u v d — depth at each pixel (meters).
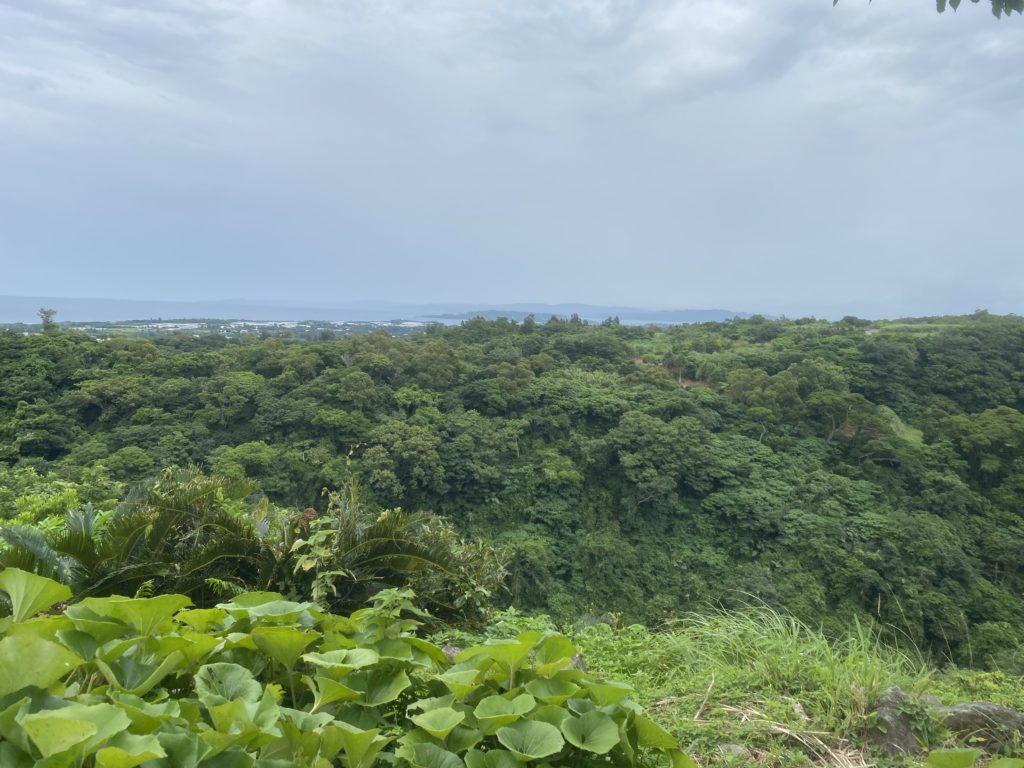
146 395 29.94
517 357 42.47
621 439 30.53
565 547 27.89
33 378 29.72
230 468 24.80
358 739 1.24
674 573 26.34
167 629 1.58
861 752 2.47
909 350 41.25
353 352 38.12
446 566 3.81
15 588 1.45
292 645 1.62
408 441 28.28
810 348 45.03
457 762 1.31
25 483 11.89
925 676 3.13
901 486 28.86
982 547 25.05
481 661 1.72
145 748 1.01
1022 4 2.40
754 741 2.58
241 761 1.12
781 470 30.19
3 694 1.09
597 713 1.51
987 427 30.95
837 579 22.91
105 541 3.42
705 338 54.44
